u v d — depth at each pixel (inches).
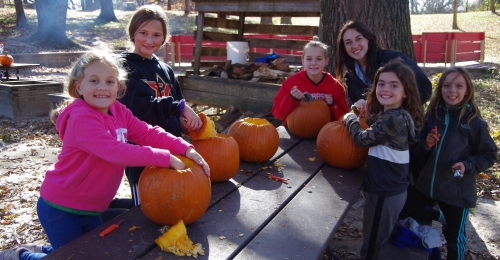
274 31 309.6
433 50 582.2
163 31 117.0
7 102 336.8
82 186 87.6
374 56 145.3
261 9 250.8
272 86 246.2
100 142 80.9
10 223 158.7
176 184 80.7
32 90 342.0
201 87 282.0
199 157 90.5
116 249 73.4
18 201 178.5
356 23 145.3
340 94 161.8
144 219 86.8
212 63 321.4
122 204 124.1
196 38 293.4
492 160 123.6
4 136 276.8
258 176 115.3
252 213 90.0
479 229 155.4
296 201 98.8
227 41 316.8
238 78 270.5
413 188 138.2
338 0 206.5
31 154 245.8
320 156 131.2
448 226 130.1
